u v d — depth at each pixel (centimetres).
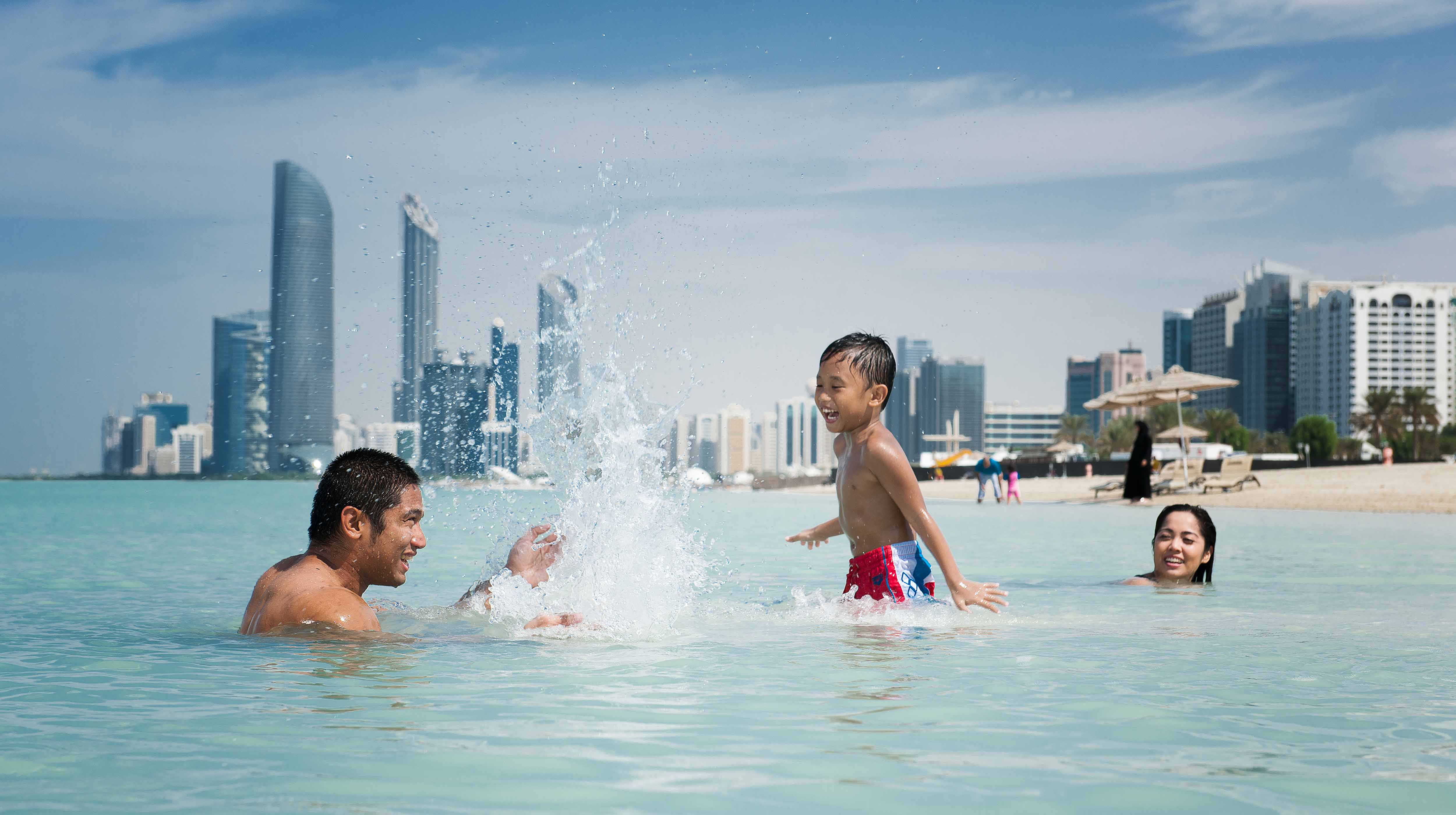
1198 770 176
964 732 204
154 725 208
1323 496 2078
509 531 434
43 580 590
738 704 230
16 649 309
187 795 160
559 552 392
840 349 425
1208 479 2503
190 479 13475
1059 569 691
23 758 182
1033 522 1575
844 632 351
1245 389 19250
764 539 1078
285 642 318
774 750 189
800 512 2133
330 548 341
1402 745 194
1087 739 198
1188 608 438
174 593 511
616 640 330
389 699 235
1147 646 324
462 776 171
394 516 340
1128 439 10000
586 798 159
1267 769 177
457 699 235
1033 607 436
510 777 171
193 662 283
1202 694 244
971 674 270
